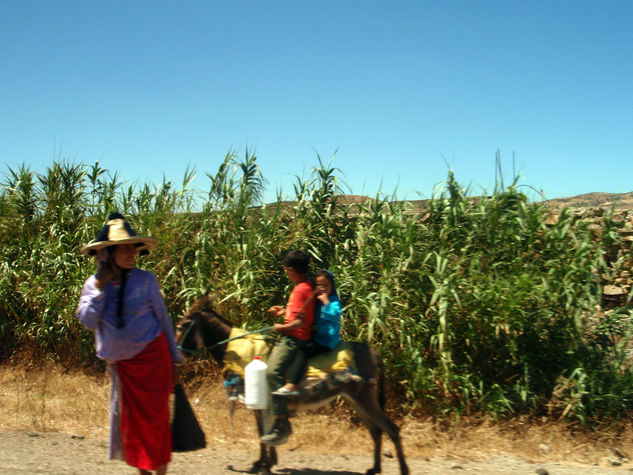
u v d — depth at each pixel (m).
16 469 5.34
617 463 6.43
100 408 7.97
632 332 7.41
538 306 7.45
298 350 5.55
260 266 8.80
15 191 10.97
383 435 7.13
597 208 9.12
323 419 7.66
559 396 7.23
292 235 9.07
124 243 4.34
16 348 10.38
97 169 11.34
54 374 9.57
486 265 7.86
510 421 7.19
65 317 9.62
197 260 9.06
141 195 9.98
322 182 9.45
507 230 7.91
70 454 6.05
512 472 6.04
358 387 5.61
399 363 7.61
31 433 6.82
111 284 4.37
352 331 8.11
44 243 10.43
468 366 7.60
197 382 8.81
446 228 8.10
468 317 7.53
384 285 7.76
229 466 5.95
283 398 5.43
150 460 4.36
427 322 7.67
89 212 10.83
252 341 5.79
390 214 8.59
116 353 4.32
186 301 8.88
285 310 6.14
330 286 5.66
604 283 8.95
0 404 8.25
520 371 7.58
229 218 9.34
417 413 7.49
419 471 6.05
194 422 4.93
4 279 10.22
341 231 9.21
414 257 7.97
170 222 9.53
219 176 9.70
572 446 6.81
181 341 5.86
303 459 6.44
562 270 7.49
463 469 6.13
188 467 5.91
